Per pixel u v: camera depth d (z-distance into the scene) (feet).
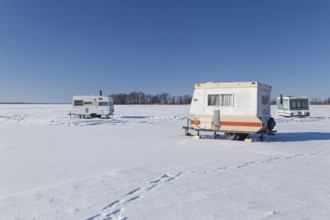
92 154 31.17
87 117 109.91
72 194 17.21
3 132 56.13
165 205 15.37
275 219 13.52
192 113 48.98
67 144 39.42
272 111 173.47
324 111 171.12
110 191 17.78
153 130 62.28
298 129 65.82
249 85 44.68
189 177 21.06
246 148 36.35
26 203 15.70
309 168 24.16
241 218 13.65
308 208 14.87
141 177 21.09
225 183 19.45
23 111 169.68
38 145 38.37
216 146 38.06
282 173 22.31
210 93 47.55
